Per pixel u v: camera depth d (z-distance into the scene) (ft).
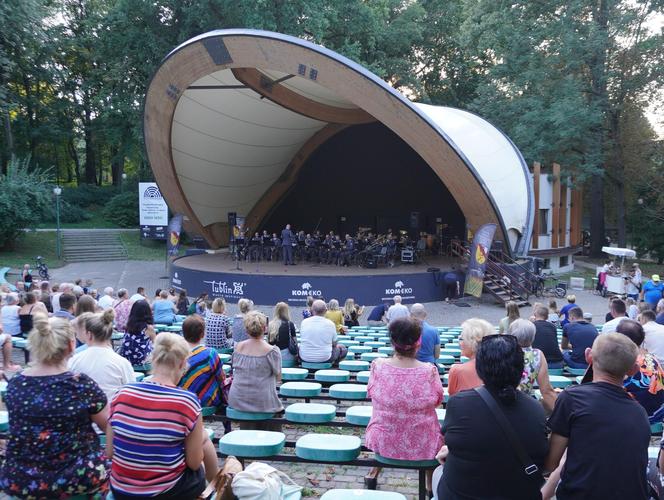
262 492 9.62
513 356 9.01
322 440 14.17
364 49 134.62
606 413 9.08
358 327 46.91
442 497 9.24
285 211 118.21
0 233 106.42
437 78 162.40
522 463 8.73
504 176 82.84
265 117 89.56
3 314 32.89
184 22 116.98
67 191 151.84
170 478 10.03
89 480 10.55
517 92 112.06
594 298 77.56
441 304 70.03
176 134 82.69
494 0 112.78
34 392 10.37
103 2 140.67
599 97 108.68
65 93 158.51
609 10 103.60
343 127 105.60
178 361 11.02
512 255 76.48
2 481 10.39
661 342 21.39
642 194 120.06
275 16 104.94
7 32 106.73
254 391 17.24
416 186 109.81
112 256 117.80
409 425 12.93
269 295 67.26
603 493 8.84
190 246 131.75
